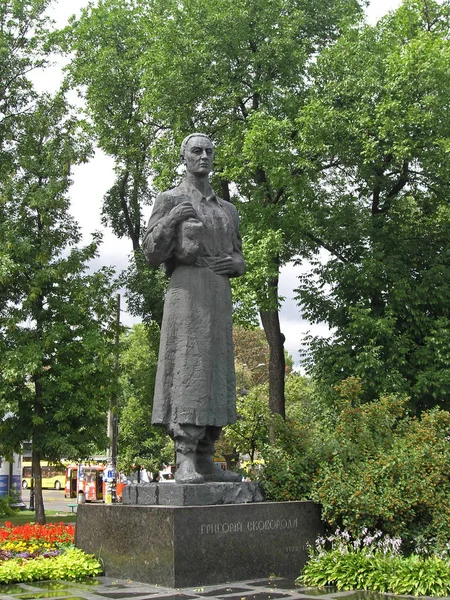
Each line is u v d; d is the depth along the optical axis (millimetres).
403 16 21422
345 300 21438
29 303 20500
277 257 21469
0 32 22391
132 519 7836
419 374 19391
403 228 22062
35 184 21484
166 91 20844
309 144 19641
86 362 20969
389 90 19125
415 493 8562
